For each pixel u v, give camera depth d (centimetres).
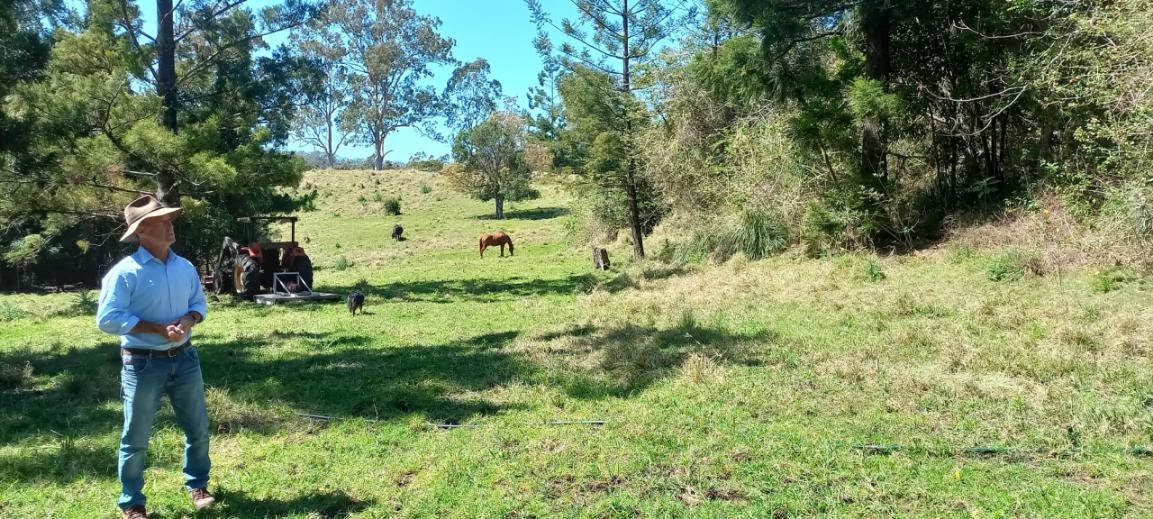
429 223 4253
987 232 1241
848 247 1423
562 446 471
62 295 1944
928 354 664
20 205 1412
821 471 407
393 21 6494
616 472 420
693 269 1543
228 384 693
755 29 1372
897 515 349
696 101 1820
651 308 1066
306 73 2134
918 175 1570
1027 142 1350
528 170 4759
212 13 1769
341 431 530
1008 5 1213
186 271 378
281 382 699
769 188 1536
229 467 456
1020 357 613
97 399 638
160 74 1666
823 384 589
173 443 499
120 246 2270
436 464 450
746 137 1584
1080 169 1096
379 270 2358
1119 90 909
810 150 1451
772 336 794
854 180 1397
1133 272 902
